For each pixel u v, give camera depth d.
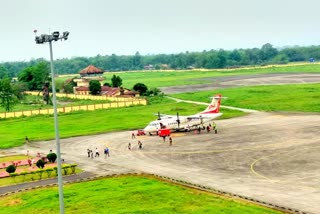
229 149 83.00
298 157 73.56
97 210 49.84
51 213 49.91
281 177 62.00
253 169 67.38
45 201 55.00
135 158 80.69
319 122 106.94
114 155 84.44
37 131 120.88
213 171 67.62
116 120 131.62
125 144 95.00
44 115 151.50
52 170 71.06
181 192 56.31
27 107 179.75
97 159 81.81
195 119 106.69
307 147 80.69
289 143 85.06
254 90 192.00
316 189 55.50
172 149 86.62
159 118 108.81
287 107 138.00
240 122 115.44
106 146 93.75
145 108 155.50
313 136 90.38
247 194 54.56
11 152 94.69
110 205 51.53
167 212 47.84
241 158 75.19
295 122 109.31
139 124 121.50
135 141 97.75
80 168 75.25
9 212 51.47
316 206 49.03
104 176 68.25
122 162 78.06
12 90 181.00
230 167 69.50
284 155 75.50
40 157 86.69
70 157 84.81
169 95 197.25
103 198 54.69
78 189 60.47
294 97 159.38
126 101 166.00
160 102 172.25
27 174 69.81
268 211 47.47
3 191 62.94
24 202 55.69
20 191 62.09
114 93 191.50
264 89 193.88
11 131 123.56
